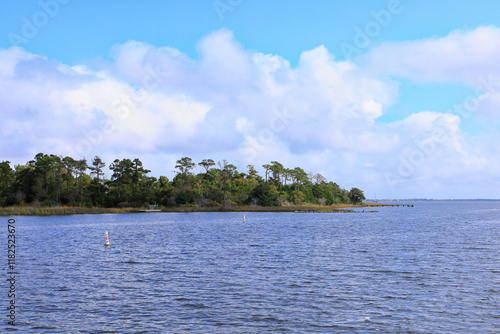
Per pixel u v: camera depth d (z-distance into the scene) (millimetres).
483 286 25625
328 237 59906
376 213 176250
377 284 26391
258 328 18234
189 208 166625
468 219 119688
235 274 29984
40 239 57656
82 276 29453
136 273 30562
